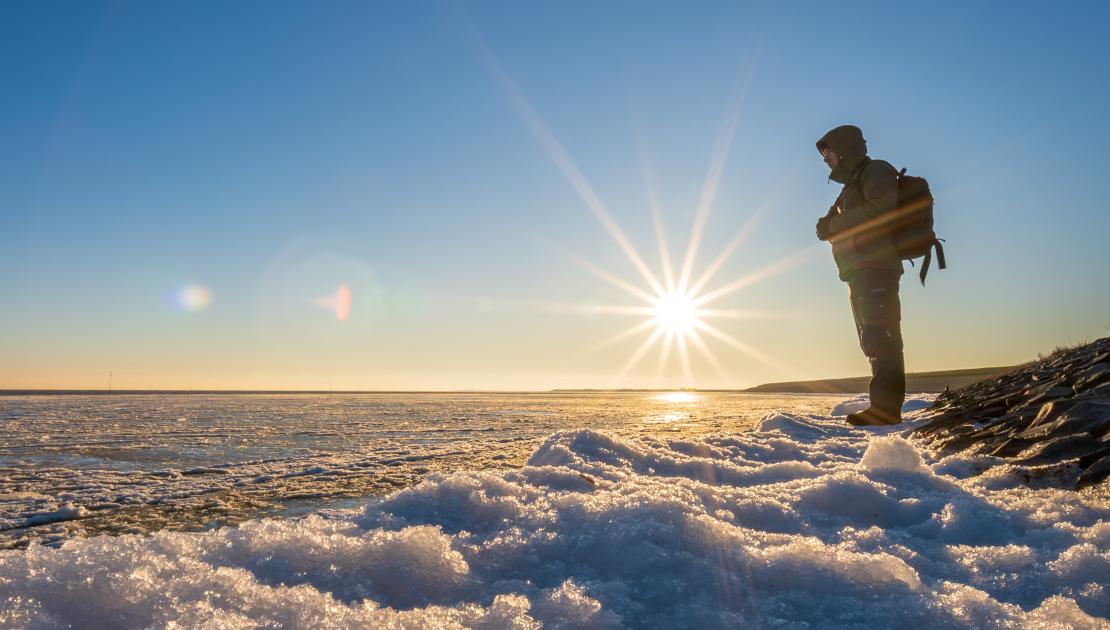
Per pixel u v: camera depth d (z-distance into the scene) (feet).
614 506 5.76
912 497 7.25
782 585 4.36
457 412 30.60
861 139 21.93
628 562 4.66
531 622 3.61
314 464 12.28
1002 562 4.86
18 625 3.14
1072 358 19.44
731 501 6.64
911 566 4.90
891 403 19.99
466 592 4.32
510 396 75.05
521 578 4.66
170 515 7.89
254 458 13.33
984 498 6.80
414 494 6.50
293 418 25.77
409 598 4.21
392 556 4.58
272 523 5.30
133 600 3.51
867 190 21.02
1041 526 5.91
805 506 6.85
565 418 25.58
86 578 3.69
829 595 4.21
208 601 3.60
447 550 4.77
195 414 28.25
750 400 54.49
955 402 21.17
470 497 6.43
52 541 6.59
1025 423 11.76
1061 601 3.88
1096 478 7.18
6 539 6.68
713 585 4.32
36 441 16.79
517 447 15.05
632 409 34.19
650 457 10.36
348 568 4.45
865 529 6.27
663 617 3.95
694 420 24.43
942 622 3.71
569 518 5.73
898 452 8.85
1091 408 10.11
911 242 20.57
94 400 47.50
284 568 4.37
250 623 3.33
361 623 3.42
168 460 13.07
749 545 5.05
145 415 27.55
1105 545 5.04
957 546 5.38
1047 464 8.32
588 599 3.94
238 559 4.46
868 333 20.61
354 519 5.87
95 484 10.09
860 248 20.89
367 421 23.77
